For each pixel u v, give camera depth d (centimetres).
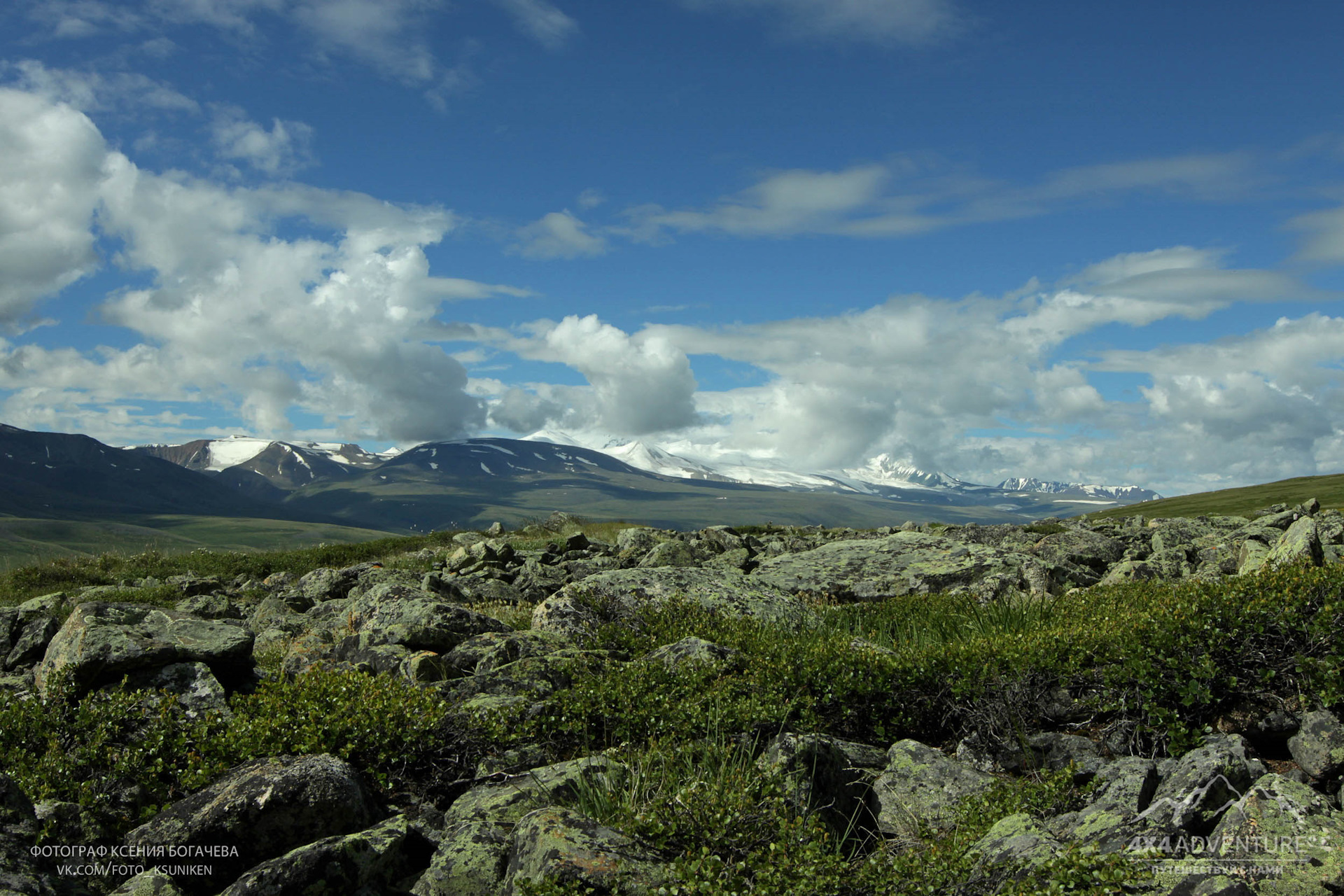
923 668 916
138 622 1041
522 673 1047
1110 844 557
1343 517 2189
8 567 3100
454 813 700
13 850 571
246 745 751
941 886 523
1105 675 846
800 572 2150
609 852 542
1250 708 799
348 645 1348
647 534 3036
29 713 826
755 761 753
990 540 2727
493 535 4078
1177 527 2705
